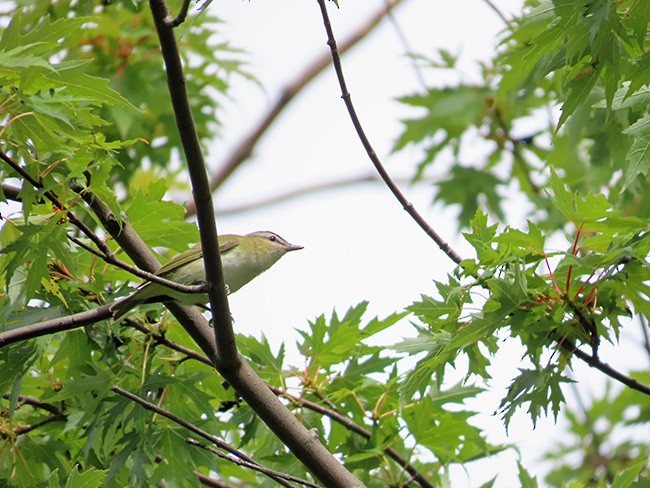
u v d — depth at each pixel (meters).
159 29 8.22
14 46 9.10
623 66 10.20
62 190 9.30
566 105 9.89
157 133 17.88
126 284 10.56
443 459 11.94
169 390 10.98
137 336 11.24
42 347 10.32
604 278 9.40
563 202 9.77
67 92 9.30
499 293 9.48
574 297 9.61
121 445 10.62
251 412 11.48
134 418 10.06
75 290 10.56
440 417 12.09
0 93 9.02
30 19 14.22
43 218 10.27
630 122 13.41
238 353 9.89
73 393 10.40
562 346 9.87
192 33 18.25
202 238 9.08
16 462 11.04
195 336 10.90
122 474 11.25
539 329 9.56
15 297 10.57
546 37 9.88
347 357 11.88
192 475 10.66
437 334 10.22
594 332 9.70
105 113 17.03
